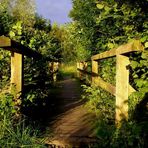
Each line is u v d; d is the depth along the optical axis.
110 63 6.04
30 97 5.55
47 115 6.80
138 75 3.93
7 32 8.07
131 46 3.37
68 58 26.67
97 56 6.62
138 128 3.32
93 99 6.55
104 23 6.55
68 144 4.63
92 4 8.43
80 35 9.89
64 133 5.14
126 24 4.55
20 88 4.79
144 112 3.75
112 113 5.20
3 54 5.76
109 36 6.82
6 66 5.75
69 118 6.49
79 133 5.14
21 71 4.79
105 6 4.36
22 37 6.97
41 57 7.06
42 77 7.25
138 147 3.37
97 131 3.94
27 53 5.18
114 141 3.70
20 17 19.77
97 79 6.80
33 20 20.70
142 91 3.23
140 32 4.05
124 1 4.15
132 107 3.92
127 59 4.02
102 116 5.55
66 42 26.45
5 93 4.47
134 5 4.03
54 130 5.34
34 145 3.80
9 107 4.21
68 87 14.40
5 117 3.99
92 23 8.59
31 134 4.55
